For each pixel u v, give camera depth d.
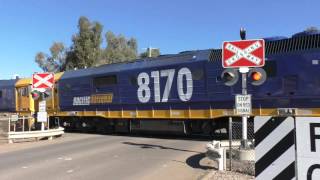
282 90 16.22
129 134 23.36
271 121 5.03
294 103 15.93
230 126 11.47
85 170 12.03
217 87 18.38
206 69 18.77
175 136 21.23
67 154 15.58
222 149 11.23
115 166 12.56
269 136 5.04
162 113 20.69
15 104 29.77
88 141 20.06
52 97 27.67
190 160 13.18
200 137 20.22
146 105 21.48
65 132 26.28
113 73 23.28
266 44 16.88
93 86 24.69
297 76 15.88
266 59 16.64
